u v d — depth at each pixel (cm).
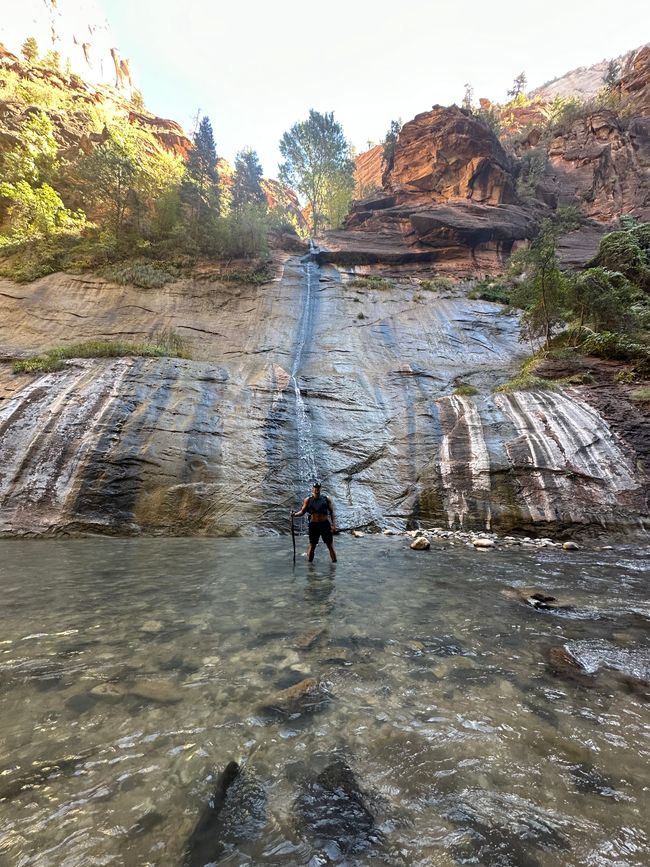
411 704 284
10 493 1095
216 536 1088
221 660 347
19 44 6669
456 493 1212
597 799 199
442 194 4125
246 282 2655
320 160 5162
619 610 495
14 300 2100
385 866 163
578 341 1772
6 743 234
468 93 8200
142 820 184
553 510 1088
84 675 315
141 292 2356
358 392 1661
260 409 1477
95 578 622
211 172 4259
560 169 4806
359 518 1189
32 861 161
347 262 3231
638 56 5969
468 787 207
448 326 2252
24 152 3481
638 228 2572
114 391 1395
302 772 217
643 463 1128
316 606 497
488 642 395
